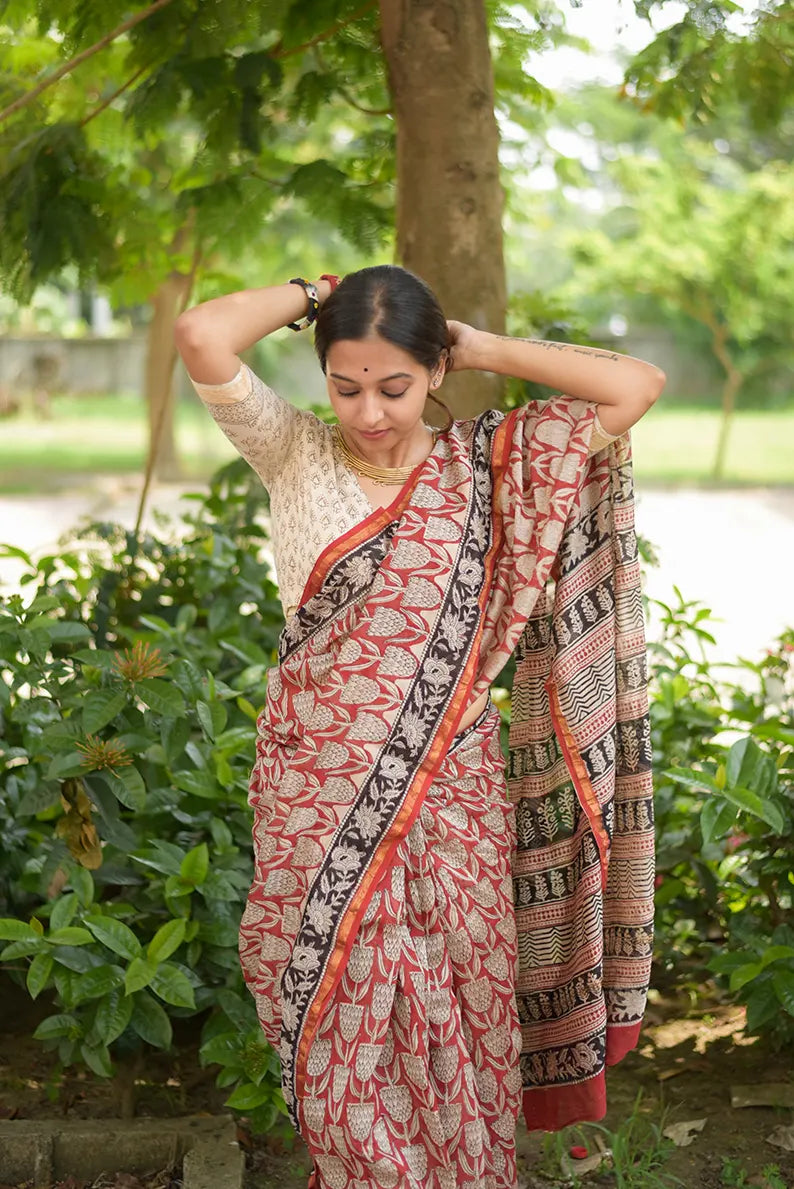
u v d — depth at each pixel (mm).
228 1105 2723
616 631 2424
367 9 3789
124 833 2979
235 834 3166
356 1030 2180
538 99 4953
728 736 4742
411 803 2209
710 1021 3479
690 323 27484
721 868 3725
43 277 4109
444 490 2277
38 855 3309
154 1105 3035
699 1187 2756
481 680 2324
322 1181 2273
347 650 2229
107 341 27797
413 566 2227
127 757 2912
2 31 4754
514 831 2477
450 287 3471
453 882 2273
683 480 18453
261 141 3994
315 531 2252
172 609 4184
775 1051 3268
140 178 5023
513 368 2332
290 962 2205
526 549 2332
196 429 25094
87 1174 2748
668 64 4398
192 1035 3312
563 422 2330
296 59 4184
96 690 2992
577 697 2402
